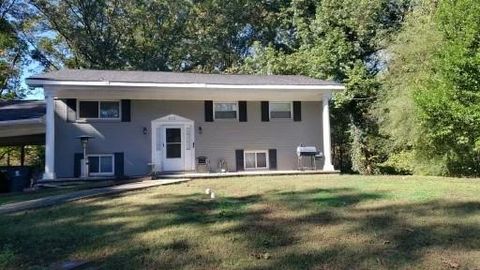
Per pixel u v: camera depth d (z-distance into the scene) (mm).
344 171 26406
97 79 15023
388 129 19453
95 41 28172
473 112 14672
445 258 5008
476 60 14492
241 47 31922
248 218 6977
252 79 17547
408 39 19484
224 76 18062
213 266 4812
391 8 24547
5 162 30312
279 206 7938
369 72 24219
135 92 16438
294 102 18312
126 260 5027
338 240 5723
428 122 15953
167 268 4770
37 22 28703
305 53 24766
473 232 5980
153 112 16953
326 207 7758
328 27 24484
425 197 8570
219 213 7383
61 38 30078
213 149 17391
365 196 8820
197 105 17422
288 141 18141
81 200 9148
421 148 17844
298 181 12211
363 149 24234
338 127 25672
